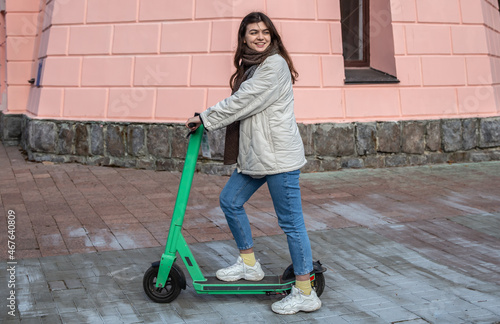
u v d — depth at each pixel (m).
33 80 10.48
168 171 8.33
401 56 8.84
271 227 5.66
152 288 3.80
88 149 8.76
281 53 3.60
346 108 8.54
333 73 8.45
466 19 9.33
